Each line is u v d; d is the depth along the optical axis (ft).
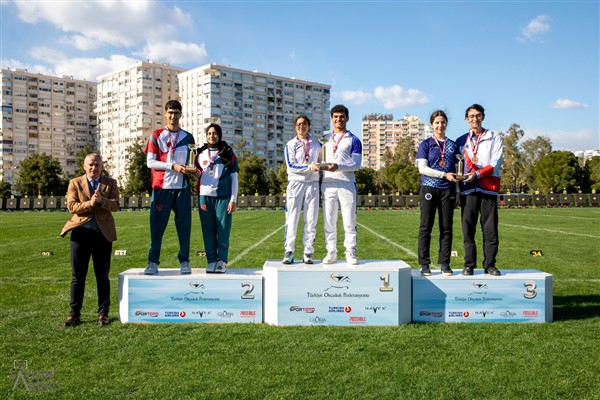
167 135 19.65
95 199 17.89
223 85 305.73
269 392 11.84
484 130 19.45
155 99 319.68
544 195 155.94
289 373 13.08
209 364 13.83
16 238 52.26
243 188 207.00
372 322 17.97
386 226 67.62
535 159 266.98
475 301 18.45
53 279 27.84
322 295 17.95
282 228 64.13
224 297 18.52
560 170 206.08
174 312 18.54
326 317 17.99
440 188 19.04
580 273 28.43
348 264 19.24
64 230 18.28
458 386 12.15
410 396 11.57
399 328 17.52
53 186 207.10
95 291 24.54
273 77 331.36
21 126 338.34
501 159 18.98
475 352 14.75
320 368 13.43
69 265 32.94
